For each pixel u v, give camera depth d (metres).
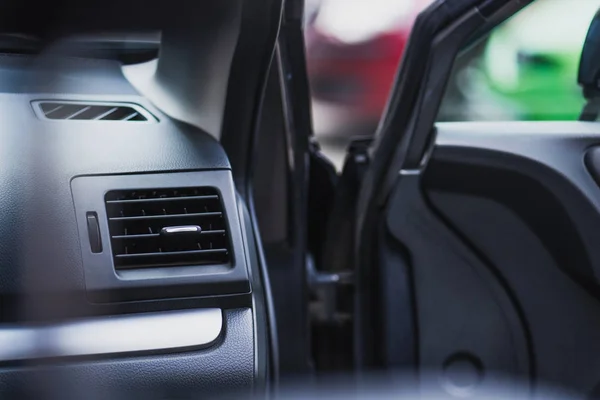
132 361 1.68
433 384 2.34
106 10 1.82
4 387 1.61
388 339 2.33
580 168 2.19
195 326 1.74
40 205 1.73
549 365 2.31
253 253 1.92
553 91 2.53
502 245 2.30
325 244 2.79
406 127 2.24
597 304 2.26
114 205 1.78
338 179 2.85
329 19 6.96
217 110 2.00
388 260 2.32
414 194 2.26
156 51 2.14
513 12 2.16
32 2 1.78
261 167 2.43
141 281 1.74
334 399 0.81
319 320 2.66
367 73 6.97
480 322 2.35
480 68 2.35
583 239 2.19
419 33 2.18
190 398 1.71
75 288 1.71
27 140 1.79
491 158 2.20
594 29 2.23
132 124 1.91
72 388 1.65
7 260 1.69
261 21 1.91
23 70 1.92
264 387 1.78
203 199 1.84
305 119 2.42
